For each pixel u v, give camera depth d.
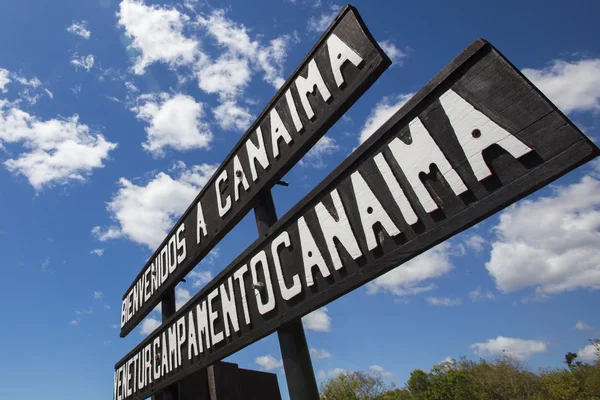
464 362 41.97
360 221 2.52
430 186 2.11
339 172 2.72
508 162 1.78
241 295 3.67
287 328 3.22
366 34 2.71
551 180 1.62
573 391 33.06
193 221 5.15
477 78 1.96
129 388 6.45
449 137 2.05
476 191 1.88
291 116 3.39
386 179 2.38
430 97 2.19
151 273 6.51
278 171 3.46
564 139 1.59
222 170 4.54
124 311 7.80
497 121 1.84
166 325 5.29
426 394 40.22
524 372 37.56
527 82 1.75
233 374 6.58
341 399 35.38
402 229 2.23
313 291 2.81
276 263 3.24
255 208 3.88
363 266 2.44
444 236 1.99
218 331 4.00
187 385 5.87
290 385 3.03
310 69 3.24
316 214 2.91
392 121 2.38
